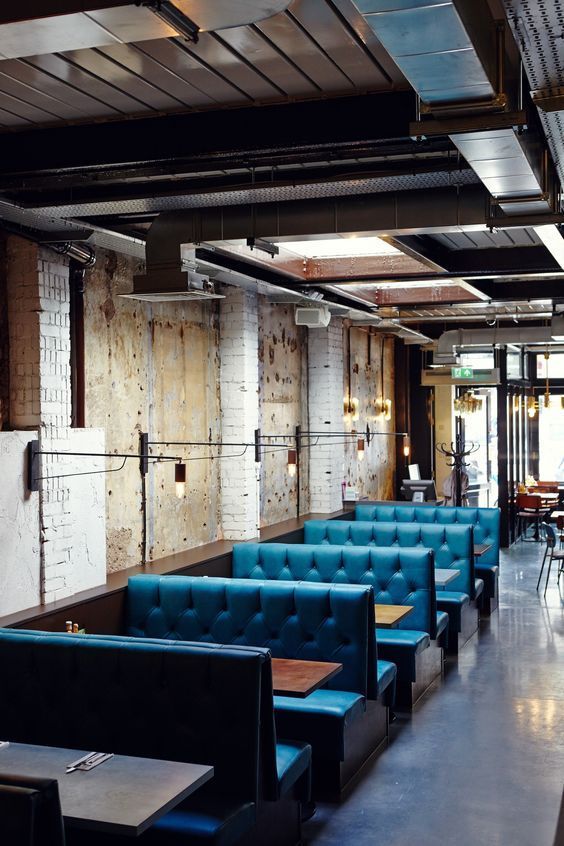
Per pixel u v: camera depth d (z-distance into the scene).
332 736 5.69
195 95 4.69
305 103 4.80
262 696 4.61
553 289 10.41
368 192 5.68
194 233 6.21
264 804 4.68
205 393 9.81
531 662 8.91
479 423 19.38
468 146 4.04
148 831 4.17
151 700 4.67
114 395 8.13
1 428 6.66
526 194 4.96
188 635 6.78
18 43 2.95
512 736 6.74
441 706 7.52
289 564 8.52
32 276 6.64
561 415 19.62
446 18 2.79
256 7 2.61
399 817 5.34
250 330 10.23
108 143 5.12
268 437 10.89
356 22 3.81
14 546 6.24
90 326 7.79
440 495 18.33
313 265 9.32
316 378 12.74
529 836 5.06
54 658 4.89
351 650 6.26
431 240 8.27
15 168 5.30
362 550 8.28
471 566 9.90
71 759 3.83
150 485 8.65
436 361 13.88
